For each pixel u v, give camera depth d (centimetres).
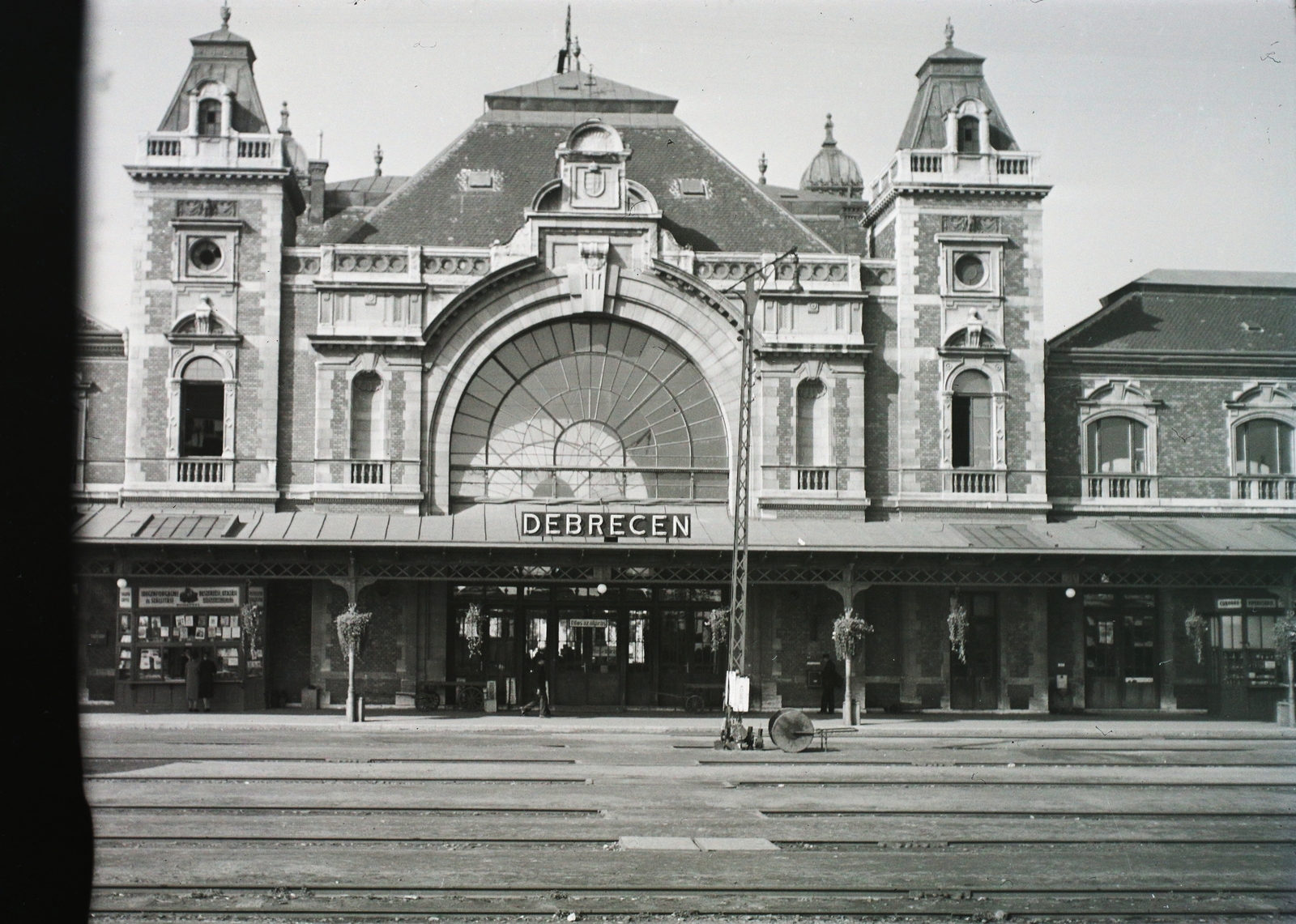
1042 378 4653
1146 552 4203
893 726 3997
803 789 2577
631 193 4641
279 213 4475
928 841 2038
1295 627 4212
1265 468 4838
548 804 2330
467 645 4431
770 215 4872
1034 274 4681
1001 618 4559
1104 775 2839
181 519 4231
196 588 4112
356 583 4066
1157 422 4797
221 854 1867
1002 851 1988
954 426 4675
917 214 4659
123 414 4519
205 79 4544
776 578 4231
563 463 4559
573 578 4344
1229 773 2911
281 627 4366
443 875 1764
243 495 4369
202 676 4059
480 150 4941
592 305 4566
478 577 4166
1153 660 4653
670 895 1686
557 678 4466
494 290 4531
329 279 4447
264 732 3550
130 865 1784
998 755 3209
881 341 4644
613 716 4231
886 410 4619
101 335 4516
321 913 1557
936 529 4447
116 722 3678
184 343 4416
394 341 4441
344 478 4406
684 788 2558
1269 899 1725
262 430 4406
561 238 4575
